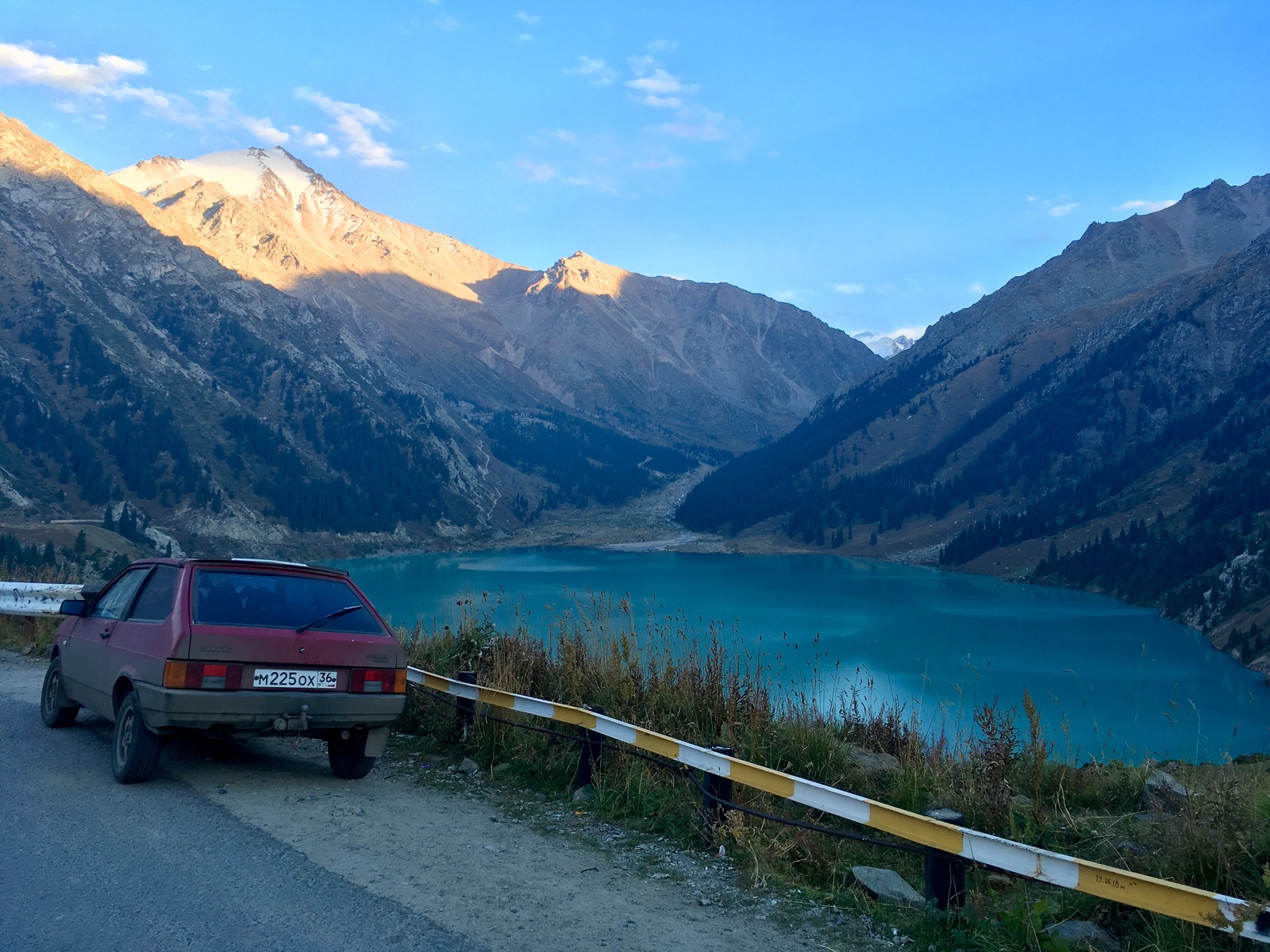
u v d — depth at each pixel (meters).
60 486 136.25
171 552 128.38
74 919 4.00
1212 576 96.94
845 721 8.96
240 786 6.70
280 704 6.34
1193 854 4.88
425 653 10.33
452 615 11.59
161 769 7.07
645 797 6.43
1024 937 4.25
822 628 76.31
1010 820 5.70
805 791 5.11
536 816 6.36
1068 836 5.76
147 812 5.80
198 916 4.09
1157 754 9.48
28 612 16.28
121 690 6.93
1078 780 7.16
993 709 7.31
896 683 44.62
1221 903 3.63
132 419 163.62
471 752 8.09
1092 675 56.78
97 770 6.91
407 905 4.39
